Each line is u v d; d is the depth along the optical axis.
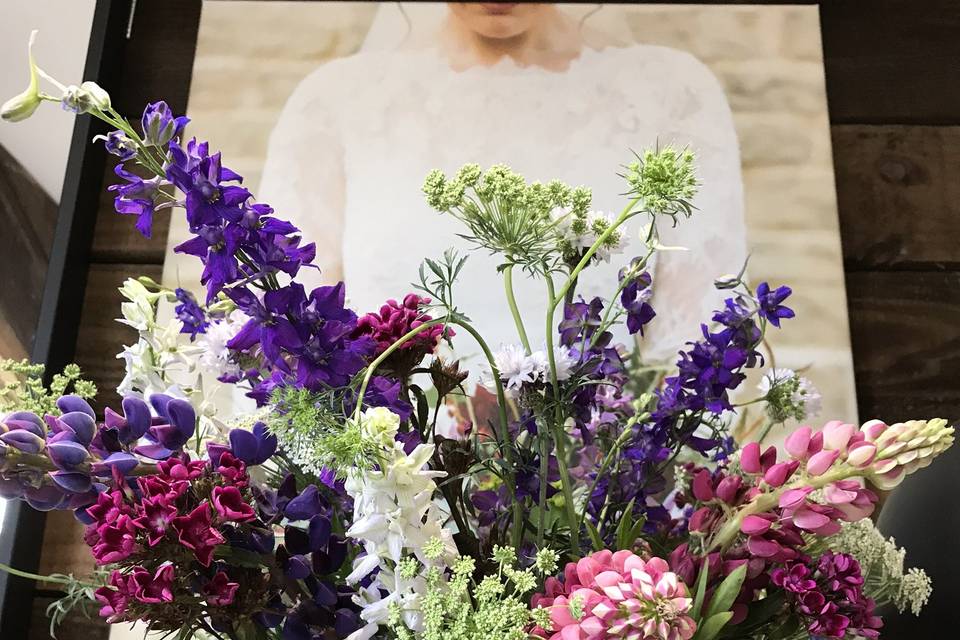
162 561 0.40
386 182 1.05
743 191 1.04
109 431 0.45
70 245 1.03
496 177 0.49
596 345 0.57
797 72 1.09
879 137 1.11
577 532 0.50
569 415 0.53
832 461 0.44
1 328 1.02
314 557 0.46
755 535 0.46
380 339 0.51
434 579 0.41
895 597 0.56
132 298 0.55
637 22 1.10
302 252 0.48
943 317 1.05
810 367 0.99
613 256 1.00
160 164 0.48
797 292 1.01
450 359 0.97
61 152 1.07
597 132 1.07
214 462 0.44
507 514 0.54
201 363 0.53
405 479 0.41
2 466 0.42
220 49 1.11
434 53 1.10
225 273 0.44
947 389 1.02
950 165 1.10
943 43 1.14
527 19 1.11
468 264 1.01
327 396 0.46
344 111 1.08
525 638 0.39
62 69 1.09
